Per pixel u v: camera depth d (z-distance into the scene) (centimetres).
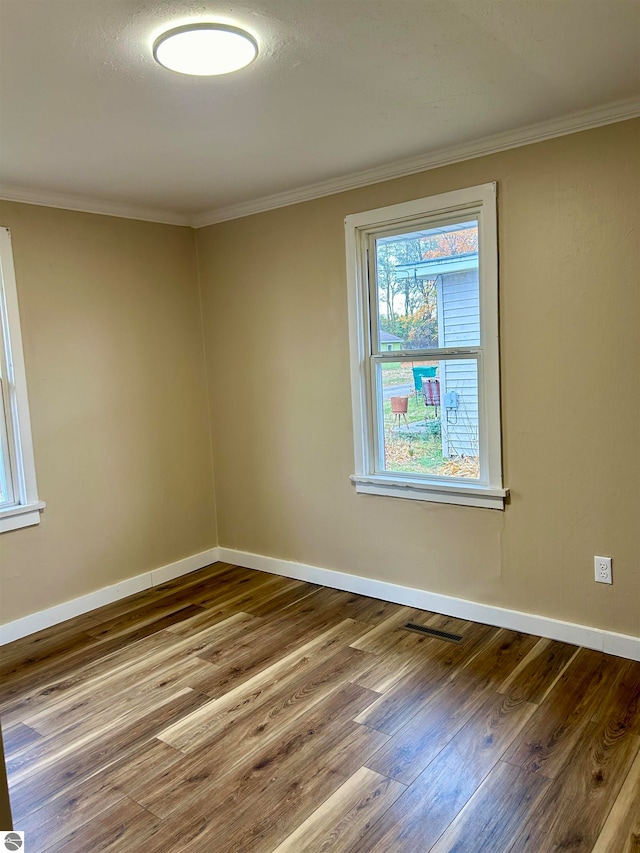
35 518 340
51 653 313
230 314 407
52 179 312
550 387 286
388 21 178
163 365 402
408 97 233
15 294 329
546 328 284
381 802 199
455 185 302
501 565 312
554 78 223
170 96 219
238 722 246
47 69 195
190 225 413
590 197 266
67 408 353
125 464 383
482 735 229
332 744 229
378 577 362
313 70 206
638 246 257
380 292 345
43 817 199
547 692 255
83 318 359
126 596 385
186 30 174
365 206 335
